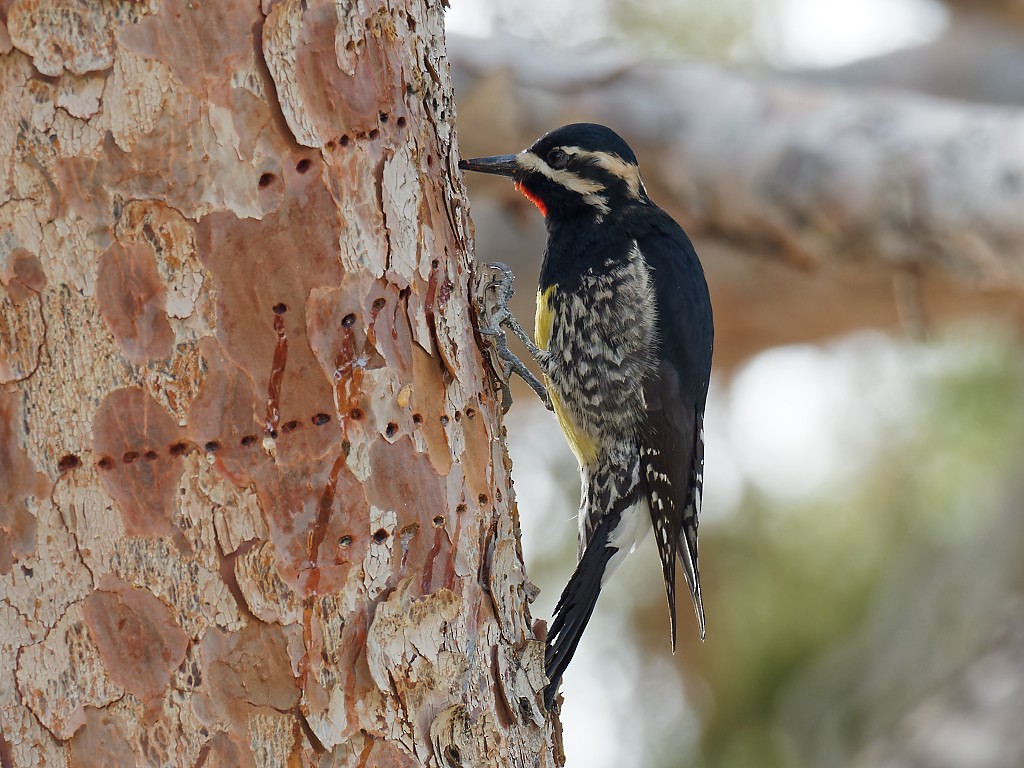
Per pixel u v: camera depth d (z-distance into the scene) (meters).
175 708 5.81
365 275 6.32
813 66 17.77
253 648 5.94
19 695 5.72
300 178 6.14
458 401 6.80
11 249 5.73
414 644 6.38
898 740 15.42
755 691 15.66
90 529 5.76
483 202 16.09
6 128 5.72
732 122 14.81
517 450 16.28
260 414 6.01
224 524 5.92
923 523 16.33
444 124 7.14
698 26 16.80
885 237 14.32
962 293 15.66
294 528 6.04
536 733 7.05
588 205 10.52
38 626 5.74
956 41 17.73
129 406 5.82
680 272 10.50
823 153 14.36
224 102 5.97
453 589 6.57
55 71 5.74
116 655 5.77
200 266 5.93
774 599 15.83
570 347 10.44
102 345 5.79
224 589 5.91
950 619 15.91
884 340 16.75
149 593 5.81
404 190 6.61
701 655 15.70
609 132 10.65
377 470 6.30
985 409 16.19
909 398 16.41
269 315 6.05
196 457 5.89
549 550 15.81
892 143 14.02
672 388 10.26
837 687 15.67
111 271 5.81
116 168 5.81
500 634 6.88
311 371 6.12
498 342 7.41
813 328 16.73
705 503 16.05
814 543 16.05
